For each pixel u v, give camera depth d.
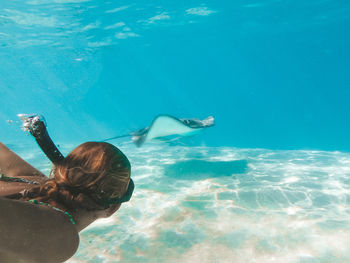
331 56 65.31
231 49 48.78
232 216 3.49
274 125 63.06
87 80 47.16
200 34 26.91
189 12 16.39
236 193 4.36
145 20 17.00
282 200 4.04
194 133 7.19
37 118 0.86
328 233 2.97
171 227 3.18
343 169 5.86
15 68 31.94
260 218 3.41
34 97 64.38
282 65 84.75
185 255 2.60
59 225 0.56
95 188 0.68
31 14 12.92
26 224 0.49
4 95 60.53
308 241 2.81
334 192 4.34
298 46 48.72
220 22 20.84
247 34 29.58
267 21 21.86
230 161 6.94
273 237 2.92
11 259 0.52
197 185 4.86
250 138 40.59
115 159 0.74
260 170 5.90
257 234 2.99
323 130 52.19
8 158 1.03
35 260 0.52
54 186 0.67
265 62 80.81
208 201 4.03
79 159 0.71
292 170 5.84
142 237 2.93
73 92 56.53
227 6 15.77
